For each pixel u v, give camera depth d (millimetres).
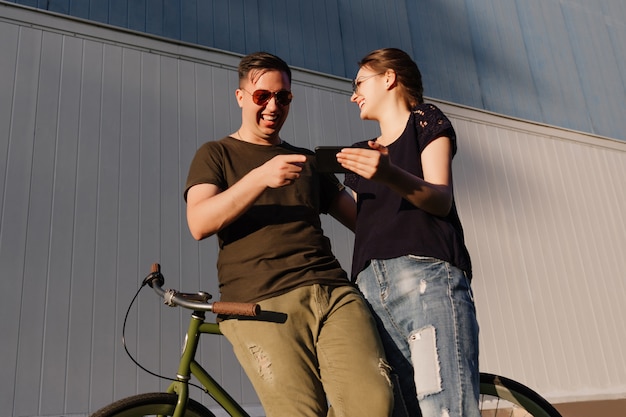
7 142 2586
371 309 1236
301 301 1144
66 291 2482
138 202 2777
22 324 2357
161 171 2887
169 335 2631
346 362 1089
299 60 3594
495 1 4668
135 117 2920
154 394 1201
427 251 1157
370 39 3941
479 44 4410
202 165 1262
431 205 1113
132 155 2844
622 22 5301
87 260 2568
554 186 4121
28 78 2729
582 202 4180
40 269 2465
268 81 1358
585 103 4699
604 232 4152
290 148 1406
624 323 3883
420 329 1135
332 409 1071
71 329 2439
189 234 2848
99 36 2967
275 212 1230
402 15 4160
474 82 4254
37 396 2297
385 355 1185
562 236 3963
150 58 3068
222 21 3404
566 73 4738
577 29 4992
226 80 3256
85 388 2393
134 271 2652
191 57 3189
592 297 3854
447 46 4258
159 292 1200
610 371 3664
